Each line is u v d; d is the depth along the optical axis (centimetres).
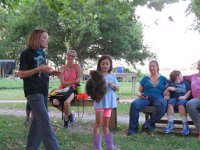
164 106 541
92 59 2750
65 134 524
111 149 430
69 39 2367
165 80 563
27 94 350
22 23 2505
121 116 748
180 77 554
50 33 2452
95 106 432
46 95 360
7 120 674
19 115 766
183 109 530
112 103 438
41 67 345
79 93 586
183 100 536
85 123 639
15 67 2859
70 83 579
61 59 2703
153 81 561
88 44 2500
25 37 2606
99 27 2403
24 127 591
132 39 2600
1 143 465
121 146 456
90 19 2142
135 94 1362
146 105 554
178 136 529
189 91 546
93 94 424
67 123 588
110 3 526
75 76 582
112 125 584
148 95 554
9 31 2712
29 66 355
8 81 2234
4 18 2623
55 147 347
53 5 631
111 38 2467
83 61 2638
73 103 586
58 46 2555
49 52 2631
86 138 495
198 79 542
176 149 446
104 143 474
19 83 2088
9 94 1402
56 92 581
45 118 347
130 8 505
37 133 366
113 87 440
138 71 2466
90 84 428
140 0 413
